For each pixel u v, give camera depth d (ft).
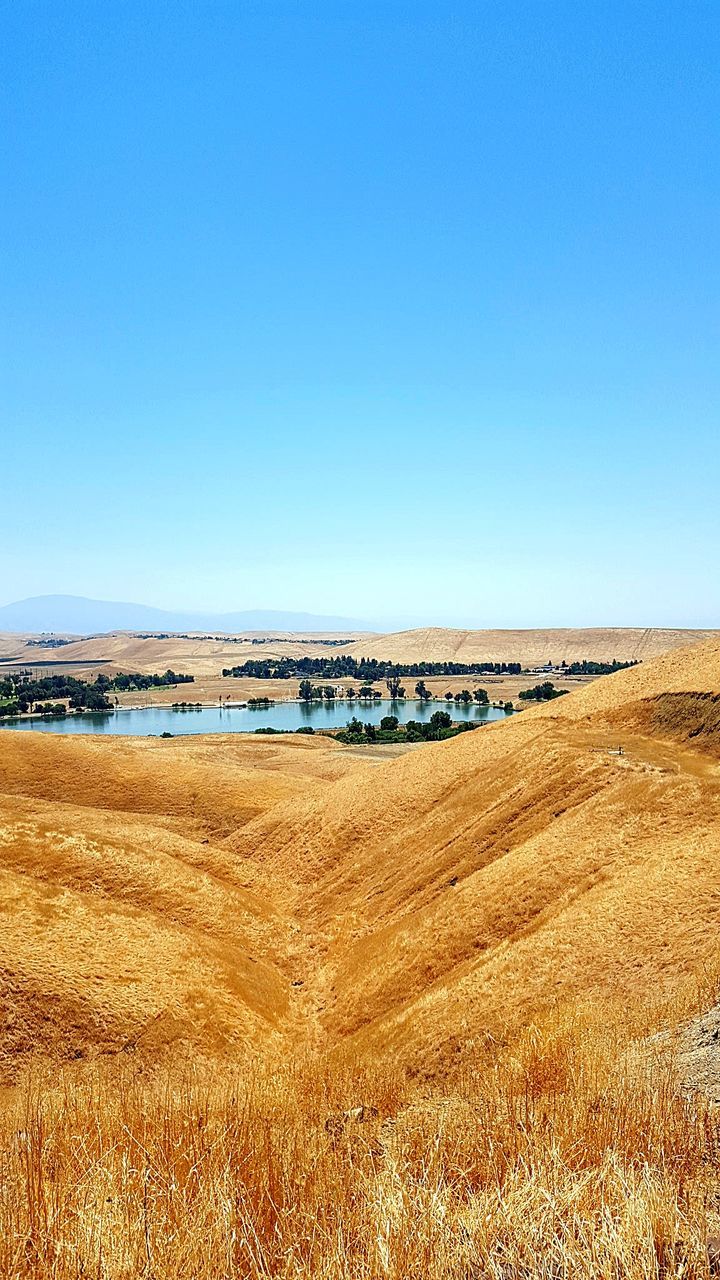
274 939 142.61
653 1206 15.98
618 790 124.67
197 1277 16.02
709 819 104.17
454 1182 19.93
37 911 123.65
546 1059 30.50
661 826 107.55
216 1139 22.93
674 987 55.11
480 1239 16.05
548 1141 19.99
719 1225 16.46
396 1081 41.19
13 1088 86.28
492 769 170.30
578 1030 38.70
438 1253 15.47
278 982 126.11
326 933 142.10
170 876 153.58
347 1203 19.25
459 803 161.99
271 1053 100.63
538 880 107.55
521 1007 70.44
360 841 172.65
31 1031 95.35
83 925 122.93
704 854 87.97
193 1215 17.90
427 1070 64.64
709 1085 26.55
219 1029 103.71
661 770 126.52
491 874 118.01
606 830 112.88
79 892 139.44
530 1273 15.05
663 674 193.36
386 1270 15.24
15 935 113.50
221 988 114.73
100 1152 22.93
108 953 115.55
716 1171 18.98
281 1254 16.81
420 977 103.71
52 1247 17.30
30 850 152.97
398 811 177.17
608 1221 15.52
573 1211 16.02
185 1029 101.30
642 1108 21.93
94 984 105.40
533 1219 16.12
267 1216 18.78
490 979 81.25
